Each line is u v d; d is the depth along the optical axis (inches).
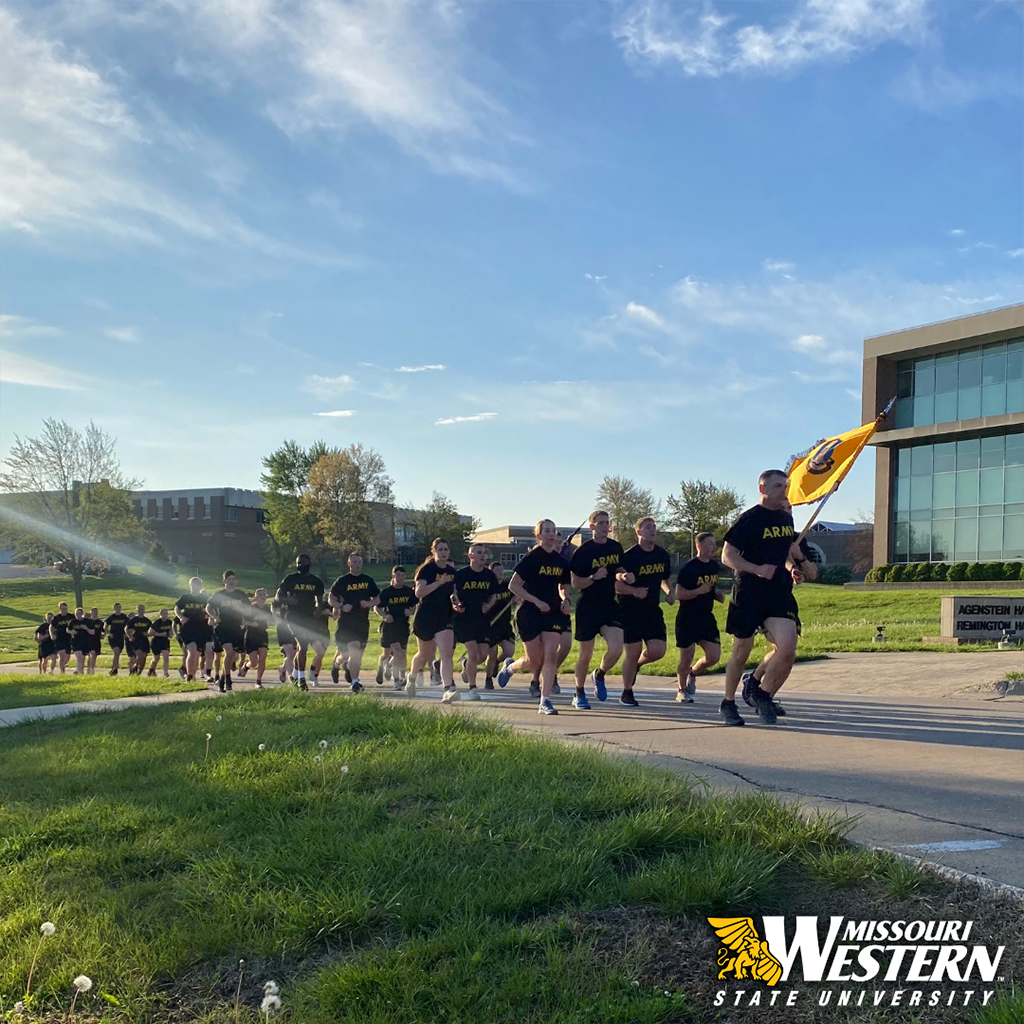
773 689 324.2
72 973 124.0
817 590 1573.6
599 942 125.3
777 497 318.7
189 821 187.8
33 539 2208.4
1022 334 1434.5
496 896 136.5
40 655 1002.7
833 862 143.2
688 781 201.9
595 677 428.1
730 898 134.1
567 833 163.2
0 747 330.3
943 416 1549.0
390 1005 110.7
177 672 999.0
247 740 279.7
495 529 4379.9
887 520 1620.3
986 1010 104.3
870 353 1611.7
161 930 134.9
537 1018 106.8
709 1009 110.3
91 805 206.4
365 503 3046.3
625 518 2484.0
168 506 4052.7
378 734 281.0
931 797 196.2
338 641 579.2
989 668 506.6
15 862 172.2
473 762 223.3
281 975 123.1
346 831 170.7
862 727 315.3
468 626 467.5
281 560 3230.8
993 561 1453.0
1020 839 161.5
